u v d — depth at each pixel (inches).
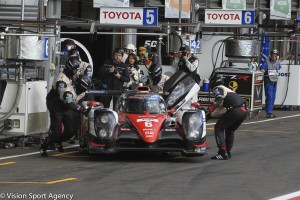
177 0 1886.1
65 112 1165.1
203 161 1130.0
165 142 1107.3
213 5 2260.1
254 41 1813.5
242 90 1771.7
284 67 2012.8
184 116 1114.7
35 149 1238.3
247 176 996.6
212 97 1766.7
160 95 1186.6
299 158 1165.7
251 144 1331.2
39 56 1231.5
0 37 1245.1
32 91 1251.8
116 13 1359.5
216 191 887.1
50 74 1363.2
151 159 1147.3
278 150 1255.5
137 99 1145.4
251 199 842.8
